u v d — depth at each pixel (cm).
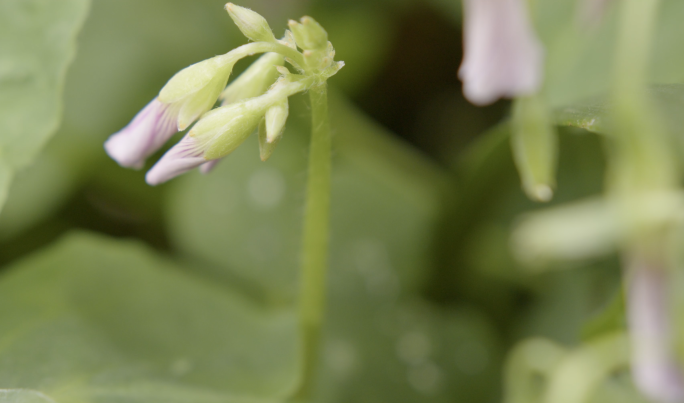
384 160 25
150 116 18
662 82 20
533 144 18
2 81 20
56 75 20
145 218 26
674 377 17
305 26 17
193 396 19
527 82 17
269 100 17
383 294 22
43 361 19
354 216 23
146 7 26
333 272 22
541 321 22
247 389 20
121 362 20
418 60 29
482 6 17
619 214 17
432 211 23
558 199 22
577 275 22
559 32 21
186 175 24
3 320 20
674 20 20
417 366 21
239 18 17
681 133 18
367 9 29
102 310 21
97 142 25
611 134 17
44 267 21
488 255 22
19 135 20
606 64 20
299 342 20
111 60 26
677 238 17
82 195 25
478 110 28
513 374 20
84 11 20
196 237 23
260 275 23
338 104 25
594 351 19
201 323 21
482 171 22
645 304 17
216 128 17
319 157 18
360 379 21
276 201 23
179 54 26
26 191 24
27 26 20
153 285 21
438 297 23
